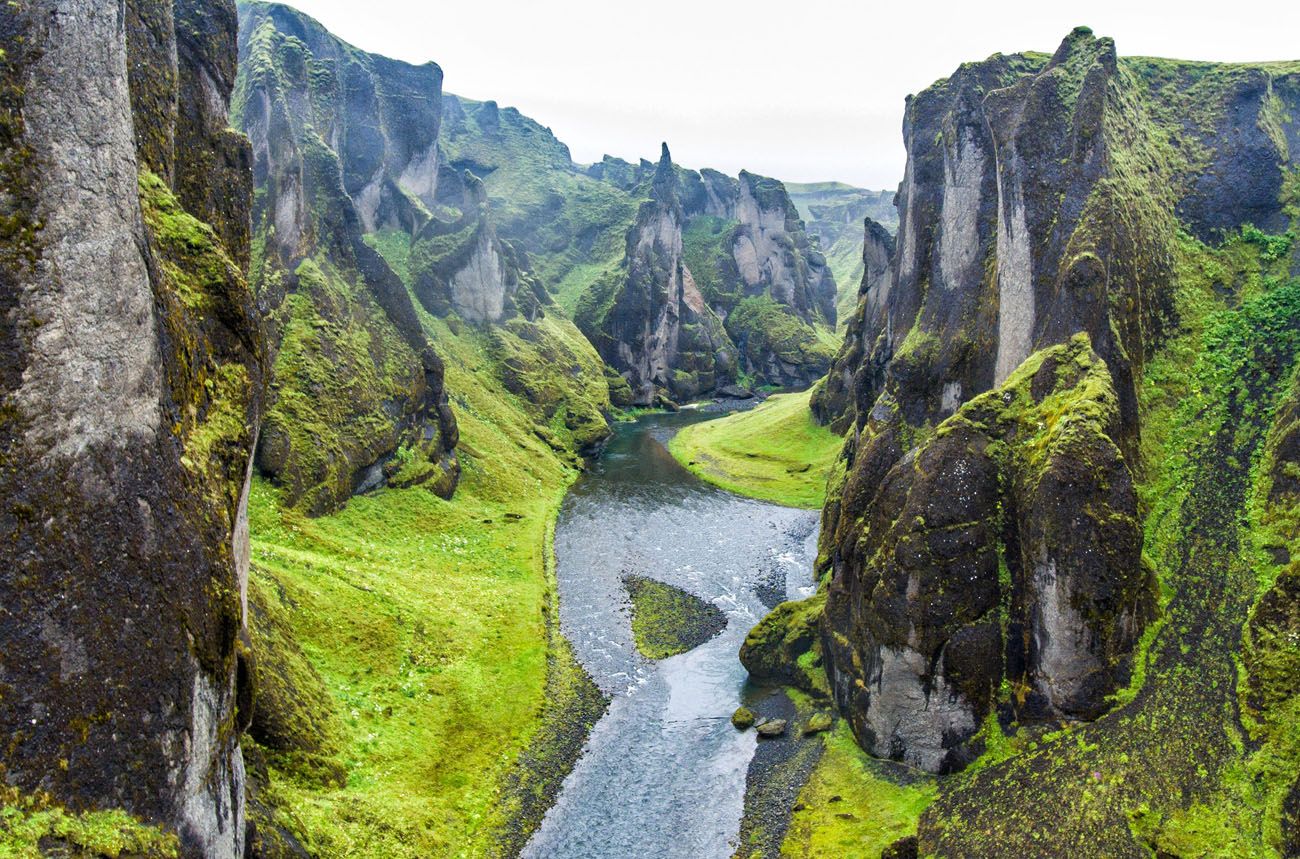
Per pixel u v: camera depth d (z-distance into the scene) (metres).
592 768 46.72
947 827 36.97
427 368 93.94
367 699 47.44
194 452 23.84
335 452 75.25
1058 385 45.00
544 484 105.50
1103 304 46.94
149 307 22.11
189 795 21.66
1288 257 53.69
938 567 42.09
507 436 115.12
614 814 42.50
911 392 62.09
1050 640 39.44
